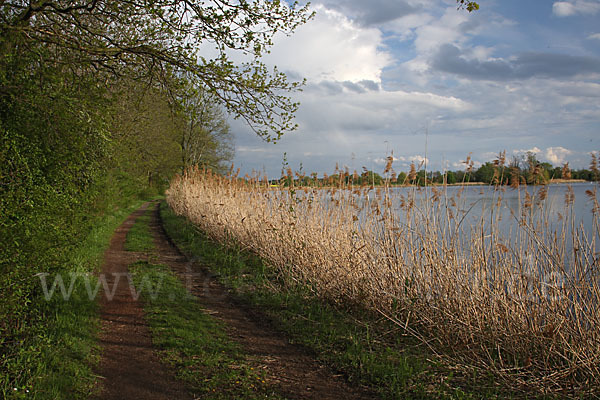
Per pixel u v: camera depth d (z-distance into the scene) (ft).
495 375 14.40
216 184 53.11
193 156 112.68
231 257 32.94
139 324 19.30
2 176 13.91
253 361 15.78
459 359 15.57
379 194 22.74
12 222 14.49
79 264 25.89
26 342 14.70
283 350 16.92
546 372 14.17
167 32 21.06
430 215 19.77
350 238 23.85
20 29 16.19
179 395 13.14
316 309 21.30
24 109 16.97
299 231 28.04
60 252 20.30
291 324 19.58
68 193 22.13
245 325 19.76
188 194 59.88
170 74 21.67
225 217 39.81
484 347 15.79
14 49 16.80
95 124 20.45
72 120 18.37
